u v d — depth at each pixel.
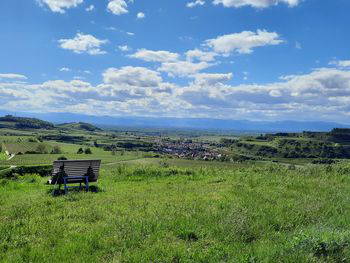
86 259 7.77
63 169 16.66
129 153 177.50
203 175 23.39
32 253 8.08
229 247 8.46
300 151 196.50
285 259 7.57
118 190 17.17
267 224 10.41
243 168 27.39
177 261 7.77
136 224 10.02
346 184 18.52
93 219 11.10
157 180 21.38
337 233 8.92
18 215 11.78
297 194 15.27
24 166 25.34
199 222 10.41
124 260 7.70
